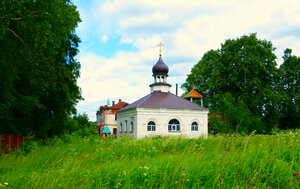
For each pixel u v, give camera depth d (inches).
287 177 227.0
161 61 1785.2
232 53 1843.0
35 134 754.8
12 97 510.3
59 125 944.9
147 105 1473.9
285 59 2089.1
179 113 1514.5
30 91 611.8
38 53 480.4
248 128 1242.6
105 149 538.0
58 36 463.8
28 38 430.0
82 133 1067.3
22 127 700.0
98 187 206.8
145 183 216.1
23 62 489.1
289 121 1989.4
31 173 284.4
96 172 240.2
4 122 618.8
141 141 633.0
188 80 2101.4
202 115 1568.7
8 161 418.0
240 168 246.7
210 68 1934.1
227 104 1315.2
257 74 1782.7
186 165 235.9
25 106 593.3
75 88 872.3
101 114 3358.8
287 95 1845.5
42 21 404.2
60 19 427.2
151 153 432.5
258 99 1732.3
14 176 270.8
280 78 1942.7
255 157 269.6
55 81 730.8
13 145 644.1
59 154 474.3
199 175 218.7
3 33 387.5
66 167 301.4
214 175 222.2
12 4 372.5
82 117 2305.6
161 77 1780.3
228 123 1204.5
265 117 1856.5
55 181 215.6
